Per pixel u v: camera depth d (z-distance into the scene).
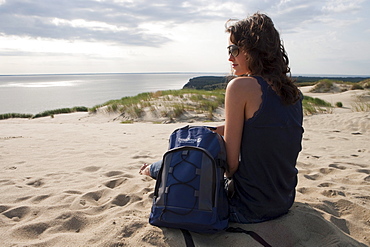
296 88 1.86
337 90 27.23
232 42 1.93
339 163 3.85
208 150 1.85
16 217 2.26
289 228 1.91
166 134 6.76
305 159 4.11
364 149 4.87
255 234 1.82
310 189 2.84
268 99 1.76
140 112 13.89
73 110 21.09
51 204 2.48
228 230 1.90
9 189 2.85
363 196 2.63
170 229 1.89
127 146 5.14
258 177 1.85
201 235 1.88
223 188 1.95
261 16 1.88
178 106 13.84
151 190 2.78
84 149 4.86
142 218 2.12
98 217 2.22
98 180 3.16
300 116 1.94
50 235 1.97
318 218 2.03
